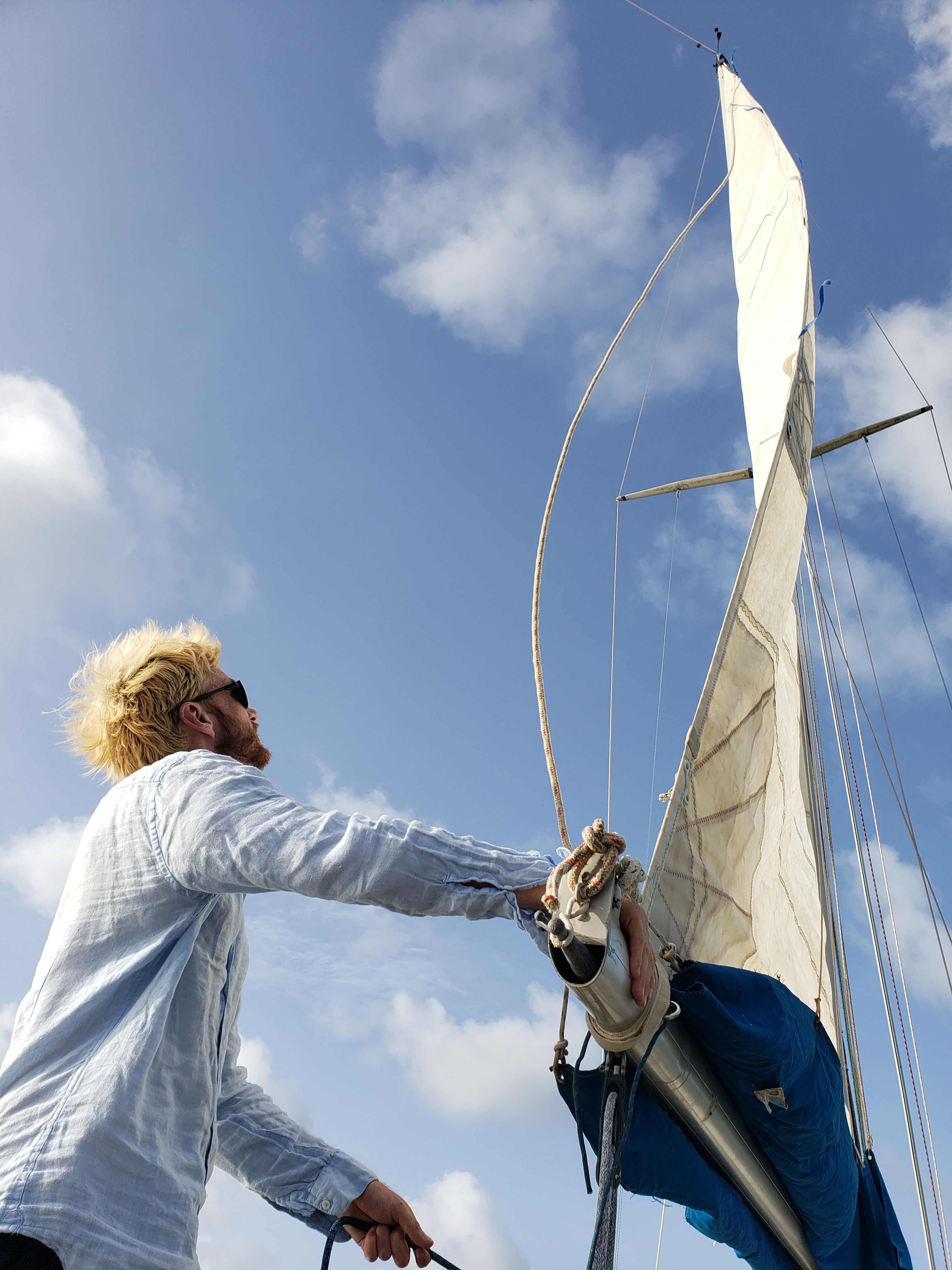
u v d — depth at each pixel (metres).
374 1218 2.56
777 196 8.15
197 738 2.54
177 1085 1.89
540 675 2.05
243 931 2.42
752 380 7.89
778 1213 2.82
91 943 1.98
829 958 4.54
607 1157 1.77
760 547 3.87
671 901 2.59
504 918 1.72
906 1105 5.37
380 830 1.74
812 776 5.21
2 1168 1.66
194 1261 1.84
